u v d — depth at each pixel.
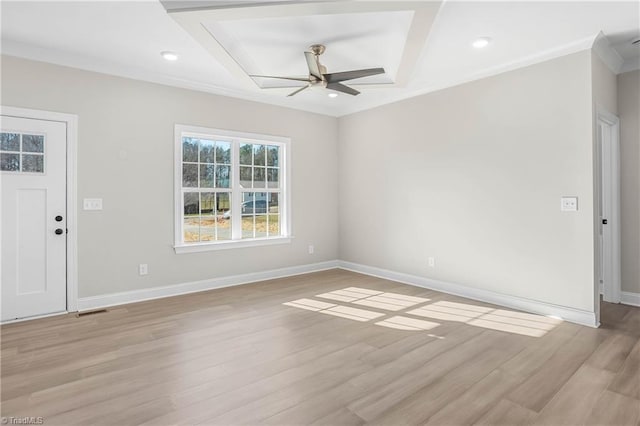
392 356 2.49
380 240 5.00
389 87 4.05
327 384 2.12
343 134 5.58
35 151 3.30
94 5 2.52
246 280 4.68
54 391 2.04
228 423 1.76
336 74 3.11
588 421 1.77
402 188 4.67
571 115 3.14
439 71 3.80
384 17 2.71
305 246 5.31
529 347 2.63
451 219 4.11
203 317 3.32
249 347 2.65
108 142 3.66
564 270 3.21
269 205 5.02
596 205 3.07
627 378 2.18
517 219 3.52
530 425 1.74
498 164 3.65
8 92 3.16
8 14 2.64
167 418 1.79
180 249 4.13
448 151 4.12
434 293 4.14
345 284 4.59
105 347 2.65
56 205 3.41
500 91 3.63
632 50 3.28
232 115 4.52
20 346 2.67
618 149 3.61
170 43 3.15
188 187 4.28
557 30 2.87
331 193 5.62
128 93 3.78
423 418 1.79
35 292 3.32
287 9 2.36
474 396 1.99
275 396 1.99
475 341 2.74
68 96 3.44
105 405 1.91
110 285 3.70
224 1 2.34
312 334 2.90
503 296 3.65
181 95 4.12
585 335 2.85
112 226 3.70
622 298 3.67
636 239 3.55
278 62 3.63
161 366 2.35
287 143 5.07
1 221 3.16
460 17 2.65
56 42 3.13
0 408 1.88
